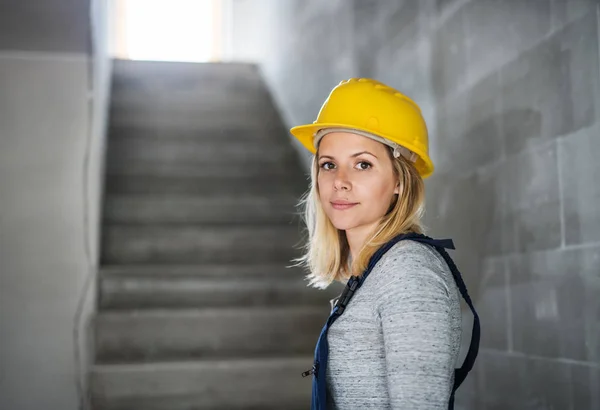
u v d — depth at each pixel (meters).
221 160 4.46
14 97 2.78
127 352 3.07
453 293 1.04
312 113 4.22
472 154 2.20
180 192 4.21
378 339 1.06
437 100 2.47
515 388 1.93
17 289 2.72
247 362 2.92
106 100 4.46
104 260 3.61
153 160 4.35
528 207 1.87
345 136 1.20
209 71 5.61
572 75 1.67
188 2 7.99
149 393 2.83
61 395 2.69
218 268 3.43
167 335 3.11
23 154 2.77
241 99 5.47
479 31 2.14
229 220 4.00
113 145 4.39
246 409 2.88
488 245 2.09
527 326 1.87
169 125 4.84
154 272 3.33
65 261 2.75
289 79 4.81
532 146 1.85
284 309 3.24
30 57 2.80
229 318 3.17
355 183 1.18
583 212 1.63
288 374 2.92
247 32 7.15
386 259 1.07
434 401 0.95
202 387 2.86
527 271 1.88
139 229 3.68
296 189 4.32
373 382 1.07
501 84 2.01
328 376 1.14
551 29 1.76
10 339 2.69
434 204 2.50
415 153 1.22
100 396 2.80
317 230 1.39
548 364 1.77
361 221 1.18
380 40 3.09
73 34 2.81
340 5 3.70
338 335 1.11
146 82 5.25
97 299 3.23
